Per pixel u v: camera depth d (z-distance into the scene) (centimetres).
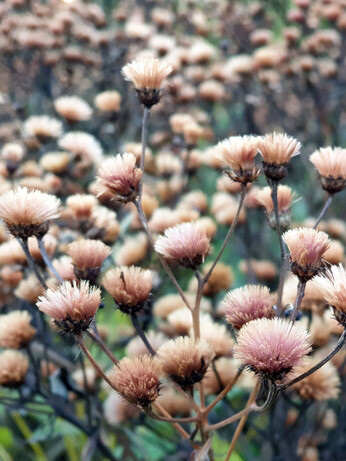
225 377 19
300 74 48
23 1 54
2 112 49
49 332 28
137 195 16
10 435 32
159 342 22
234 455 27
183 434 16
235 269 40
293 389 20
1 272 25
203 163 33
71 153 29
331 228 31
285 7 61
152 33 48
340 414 29
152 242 16
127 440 26
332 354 14
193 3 59
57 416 25
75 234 23
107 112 34
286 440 25
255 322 14
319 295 20
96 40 49
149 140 43
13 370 21
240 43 56
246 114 46
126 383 14
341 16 48
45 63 48
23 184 28
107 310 30
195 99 44
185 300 16
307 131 48
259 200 18
